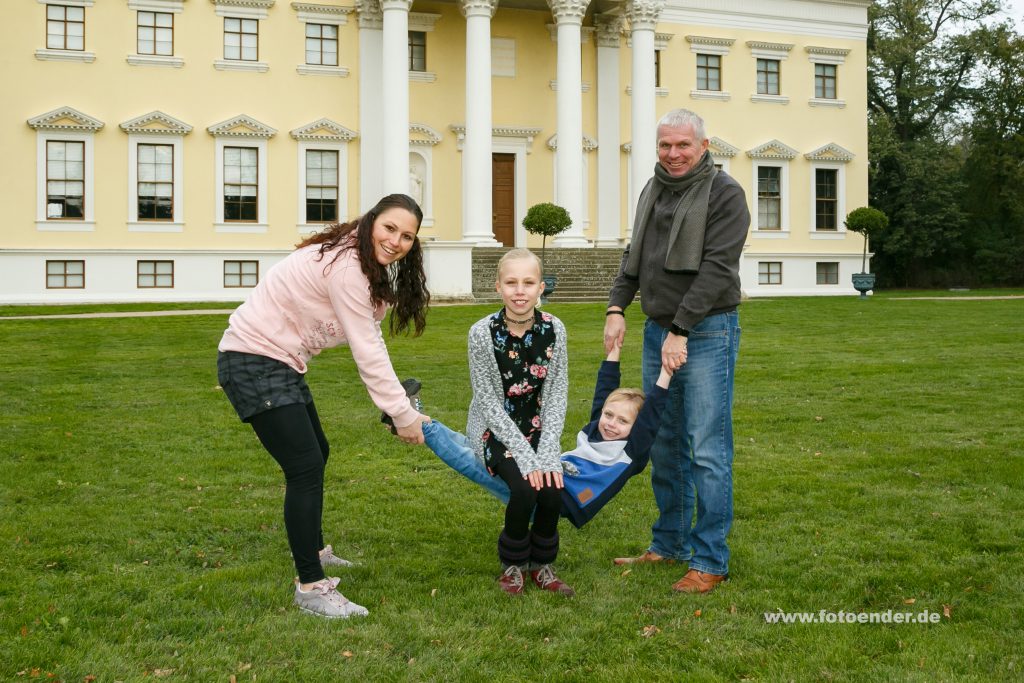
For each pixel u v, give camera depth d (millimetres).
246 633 3547
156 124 27016
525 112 30656
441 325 17281
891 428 7648
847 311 20875
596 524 5137
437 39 29750
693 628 3619
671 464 4414
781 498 5547
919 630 3574
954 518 5066
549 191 30938
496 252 26938
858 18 33750
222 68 27766
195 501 5539
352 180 28906
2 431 7551
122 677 3166
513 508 3889
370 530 4988
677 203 4168
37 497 5602
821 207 33781
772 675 3203
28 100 26156
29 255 26141
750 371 11062
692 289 4023
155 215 27391
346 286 3727
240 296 28031
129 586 4047
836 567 4312
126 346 14000
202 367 11617
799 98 33188
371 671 3238
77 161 26641
